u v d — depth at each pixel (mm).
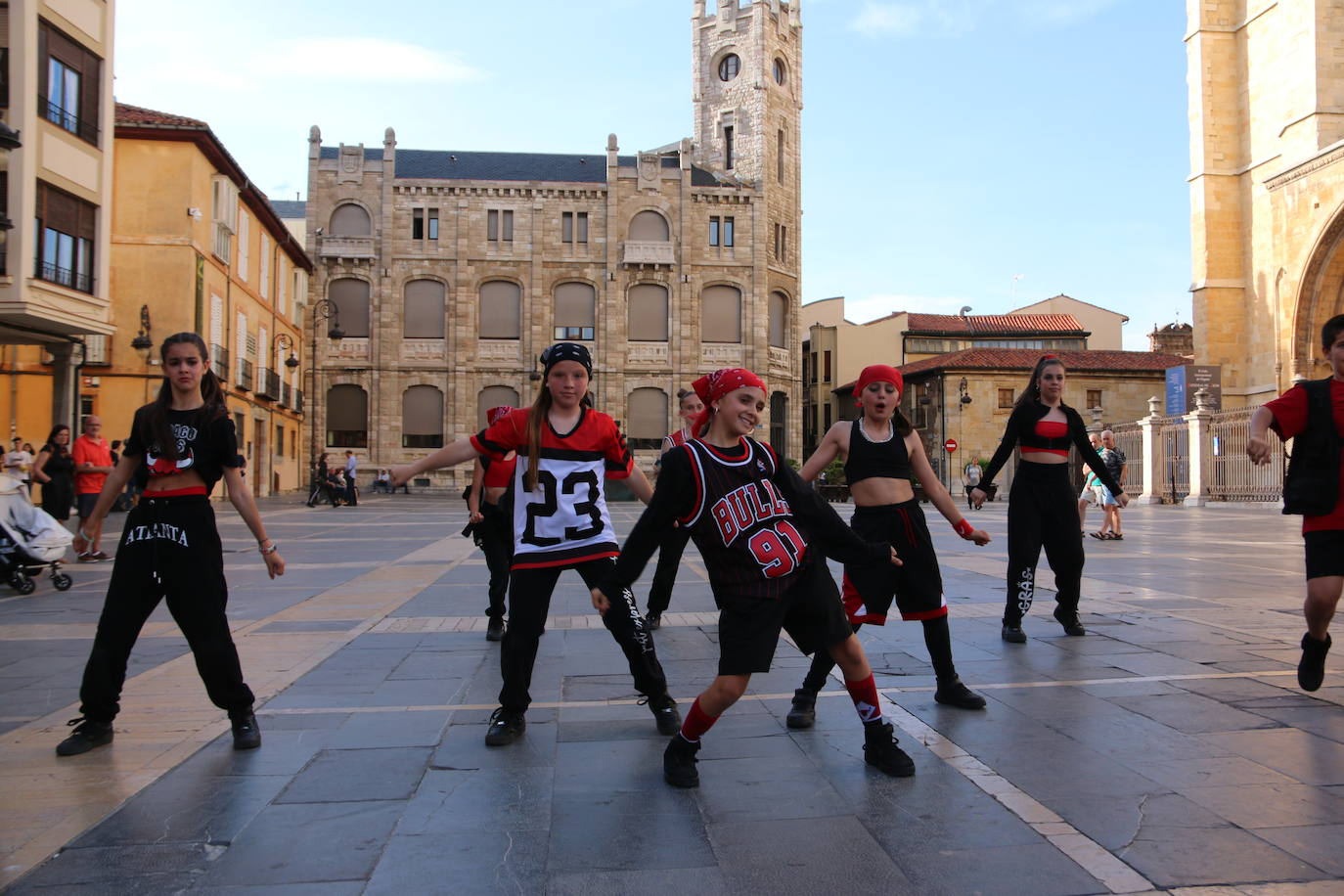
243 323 34031
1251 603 8062
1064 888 2666
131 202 27672
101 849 2984
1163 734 4133
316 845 3014
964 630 6844
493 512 6684
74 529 17359
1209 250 39719
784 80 52750
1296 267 35875
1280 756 3805
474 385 48656
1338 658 5660
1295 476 4480
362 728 4398
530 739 4227
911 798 3395
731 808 3326
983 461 49500
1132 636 6516
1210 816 3180
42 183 17625
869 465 4848
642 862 2875
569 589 9750
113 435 27484
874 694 3721
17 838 3068
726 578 3574
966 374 49875
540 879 2752
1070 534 6426
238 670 4066
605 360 48719
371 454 47938
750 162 50750
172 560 4000
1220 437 30281
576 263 49156
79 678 5555
